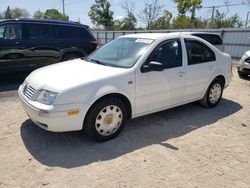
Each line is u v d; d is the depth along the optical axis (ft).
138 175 10.28
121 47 15.39
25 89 13.19
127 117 13.97
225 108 18.88
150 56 13.99
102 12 156.87
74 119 11.68
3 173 10.19
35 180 9.82
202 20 97.91
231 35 53.83
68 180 9.85
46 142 12.73
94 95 11.93
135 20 142.72
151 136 13.74
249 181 10.25
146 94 13.99
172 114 17.12
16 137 13.17
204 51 17.25
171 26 116.67
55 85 11.69
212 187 9.78
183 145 12.89
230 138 13.92
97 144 12.66
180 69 15.37
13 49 23.84
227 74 18.95
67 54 27.58
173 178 10.19
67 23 27.61
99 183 9.73
